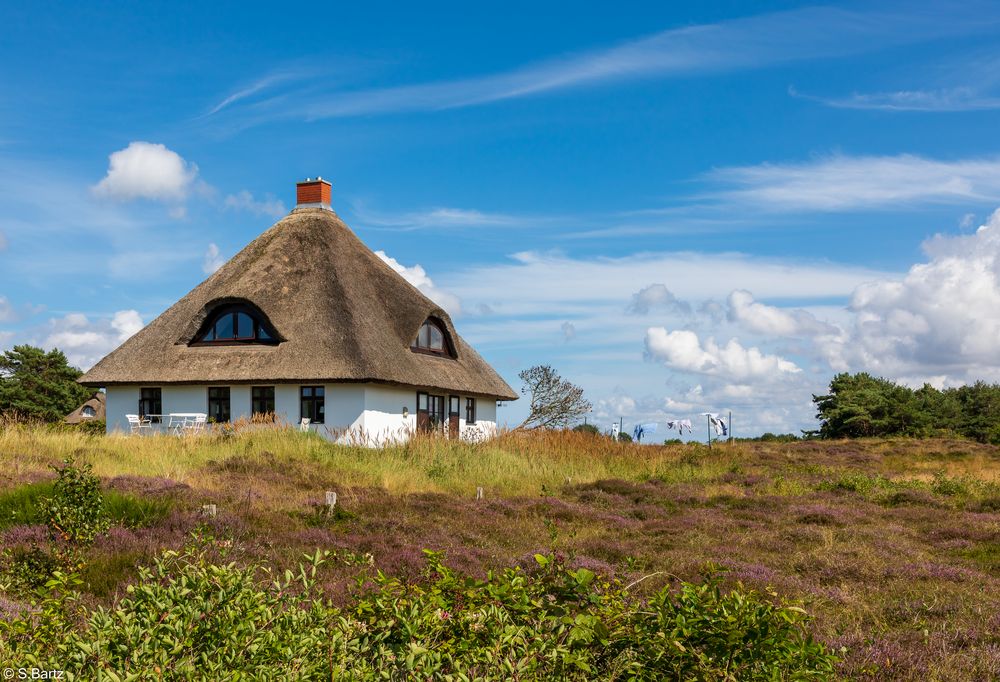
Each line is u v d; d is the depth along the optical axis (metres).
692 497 19.53
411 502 16.38
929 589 10.38
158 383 30.75
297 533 12.49
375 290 34.62
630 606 5.34
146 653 4.18
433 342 36.50
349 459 21.91
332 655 4.43
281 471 19.53
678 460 29.70
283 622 4.62
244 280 32.50
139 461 19.61
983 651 7.37
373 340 30.97
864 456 36.25
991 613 8.95
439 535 13.16
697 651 4.88
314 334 30.48
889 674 6.71
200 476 17.77
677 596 5.56
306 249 34.38
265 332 31.64
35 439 21.34
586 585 5.42
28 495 12.55
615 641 4.95
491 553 11.92
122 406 31.86
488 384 39.59
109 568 9.45
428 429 34.66
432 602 5.13
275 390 30.34
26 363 66.62
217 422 30.41
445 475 21.92
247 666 4.27
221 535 11.56
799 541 13.86
